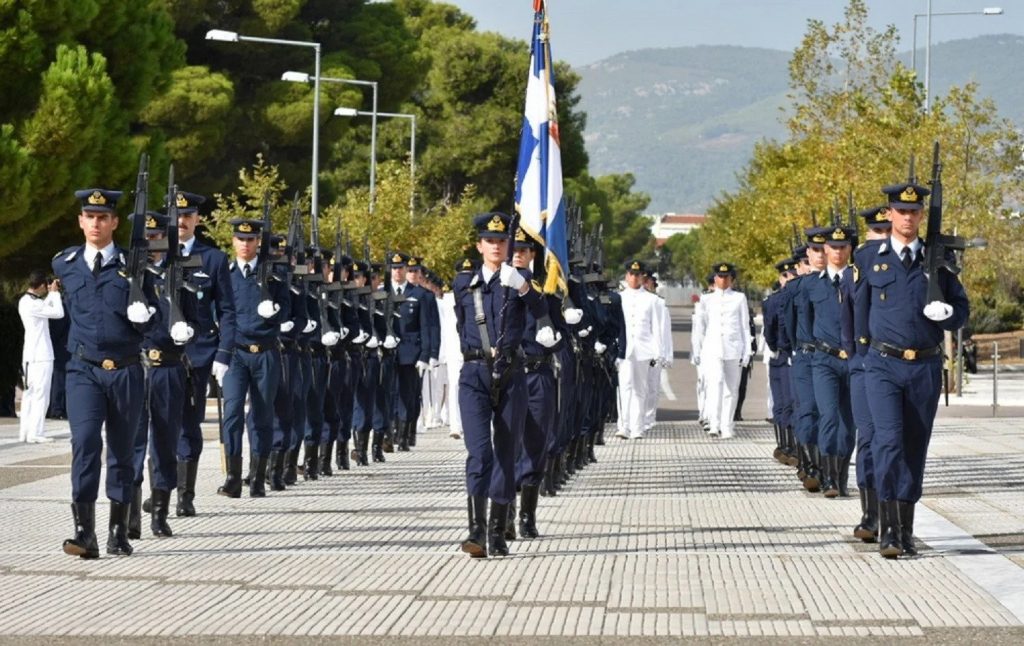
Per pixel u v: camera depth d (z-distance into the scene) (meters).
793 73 58.91
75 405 15.84
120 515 16.06
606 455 28.36
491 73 99.19
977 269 52.03
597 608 13.02
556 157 18.42
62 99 39.06
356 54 77.12
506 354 15.91
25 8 39.75
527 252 16.67
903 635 11.88
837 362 21.16
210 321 19.41
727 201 116.69
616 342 29.08
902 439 15.77
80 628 12.29
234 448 21.20
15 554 16.08
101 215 15.98
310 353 23.55
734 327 32.50
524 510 17.25
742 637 11.85
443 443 30.95
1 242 39.75
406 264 29.12
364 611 12.95
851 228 21.30
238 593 13.80
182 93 58.47
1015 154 52.16
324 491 22.19
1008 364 74.38
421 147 99.12
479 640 11.82
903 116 54.50
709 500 21.00
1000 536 17.12
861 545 16.58
